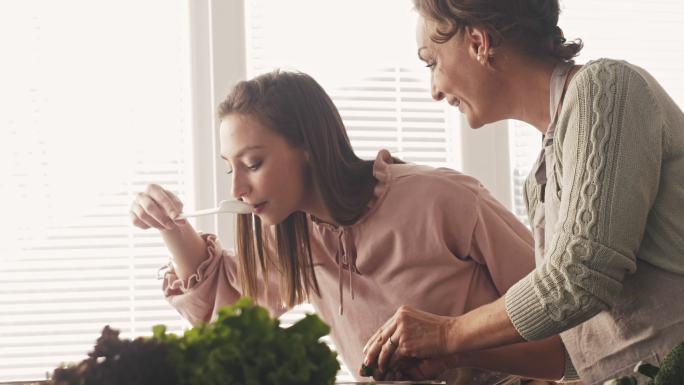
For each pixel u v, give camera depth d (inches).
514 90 53.8
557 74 52.2
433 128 106.0
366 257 65.9
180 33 103.5
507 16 51.5
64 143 101.4
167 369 32.8
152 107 102.7
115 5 103.0
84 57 102.2
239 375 33.2
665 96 50.4
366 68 104.9
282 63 102.9
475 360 60.3
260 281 71.9
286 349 34.0
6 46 101.0
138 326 102.3
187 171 102.7
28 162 100.7
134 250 102.7
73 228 101.5
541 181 54.7
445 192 64.9
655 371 39.4
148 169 102.2
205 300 73.3
